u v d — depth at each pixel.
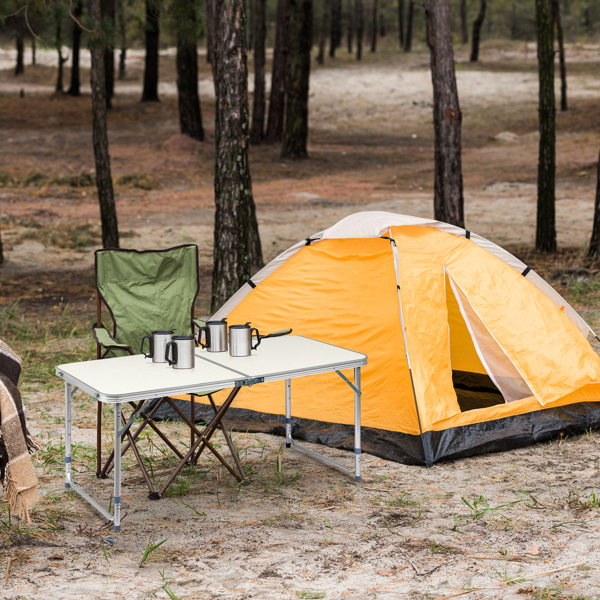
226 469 4.51
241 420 5.37
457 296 5.30
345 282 5.40
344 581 3.14
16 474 3.26
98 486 4.25
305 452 4.82
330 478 4.38
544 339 5.28
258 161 25.89
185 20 11.05
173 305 4.70
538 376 5.15
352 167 25.47
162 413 5.50
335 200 19.84
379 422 4.98
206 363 4.00
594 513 3.81
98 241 14.66
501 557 3.35
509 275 5.47
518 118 31.77
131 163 24.39
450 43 9.40
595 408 5.26
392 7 62.25
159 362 4.01
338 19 51.41
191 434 4.53
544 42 12.34
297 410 5.32
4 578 3.14
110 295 4.55
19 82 39.38
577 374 5.20
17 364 3.66
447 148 9.48
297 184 22.48
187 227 16.20
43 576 3.17
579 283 9.92
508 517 3.79
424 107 35.12
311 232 15.79
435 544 3.47
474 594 3.03
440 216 9.63
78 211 17.80
